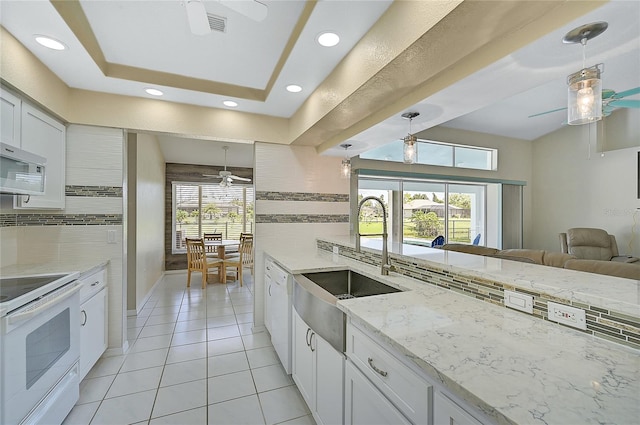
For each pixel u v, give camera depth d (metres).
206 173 6.23
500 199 6.11
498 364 0.80
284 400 1.96
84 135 2.51
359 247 2.26
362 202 2.19
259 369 2.33
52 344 1.61
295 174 3.30
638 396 0.66
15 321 1.32
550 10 1.11
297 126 2.93
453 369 0.77
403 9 1.35
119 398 1.96
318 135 2.85
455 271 1.47
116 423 1.73
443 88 1.62
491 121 5.31
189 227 6.18
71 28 1.67
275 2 1.56
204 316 3.51
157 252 5.04
